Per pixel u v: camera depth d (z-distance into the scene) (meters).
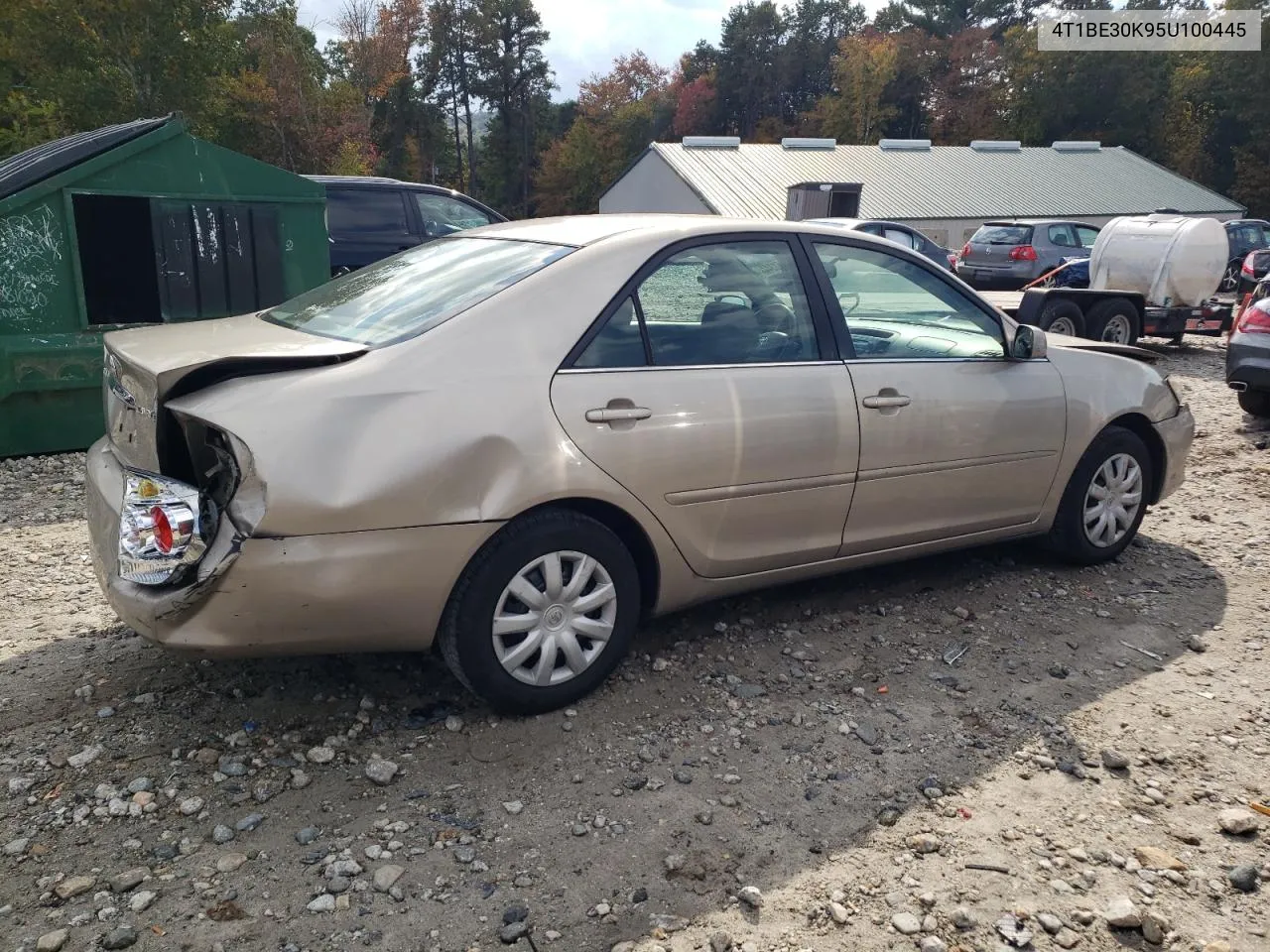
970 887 2.63
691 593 3.71
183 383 2.89
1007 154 40.47
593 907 2.52
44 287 6.62
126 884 2.54
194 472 2.96
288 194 7.62
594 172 69.38
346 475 2.86
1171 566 5.04
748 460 3.62
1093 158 41.12
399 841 2.75
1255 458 7.26
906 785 3.09
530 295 3.30
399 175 64.25
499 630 3.22
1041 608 4.46
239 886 2.57
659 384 3.44
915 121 72.69
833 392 3.83
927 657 3.96
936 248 16.36
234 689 3.54
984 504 4.42
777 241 3.91
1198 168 55.09
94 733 3.25
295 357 2.96
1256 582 4.82
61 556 4.90
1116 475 4.90
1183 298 12.17
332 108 37.56
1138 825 2.92
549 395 3.21
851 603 4.47
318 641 2.99
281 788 2.98
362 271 4.08
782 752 3.25
